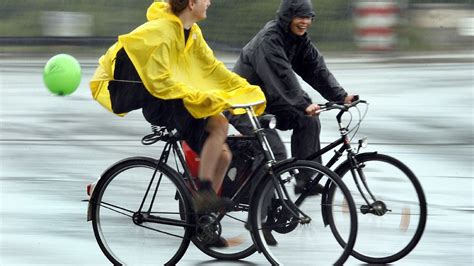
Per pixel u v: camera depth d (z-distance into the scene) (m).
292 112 19.80
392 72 49.41
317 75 20.66
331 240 18.97
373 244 19.36
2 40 57.66
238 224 19.47
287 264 18.78
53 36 57.59
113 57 18.45
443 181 27.44
